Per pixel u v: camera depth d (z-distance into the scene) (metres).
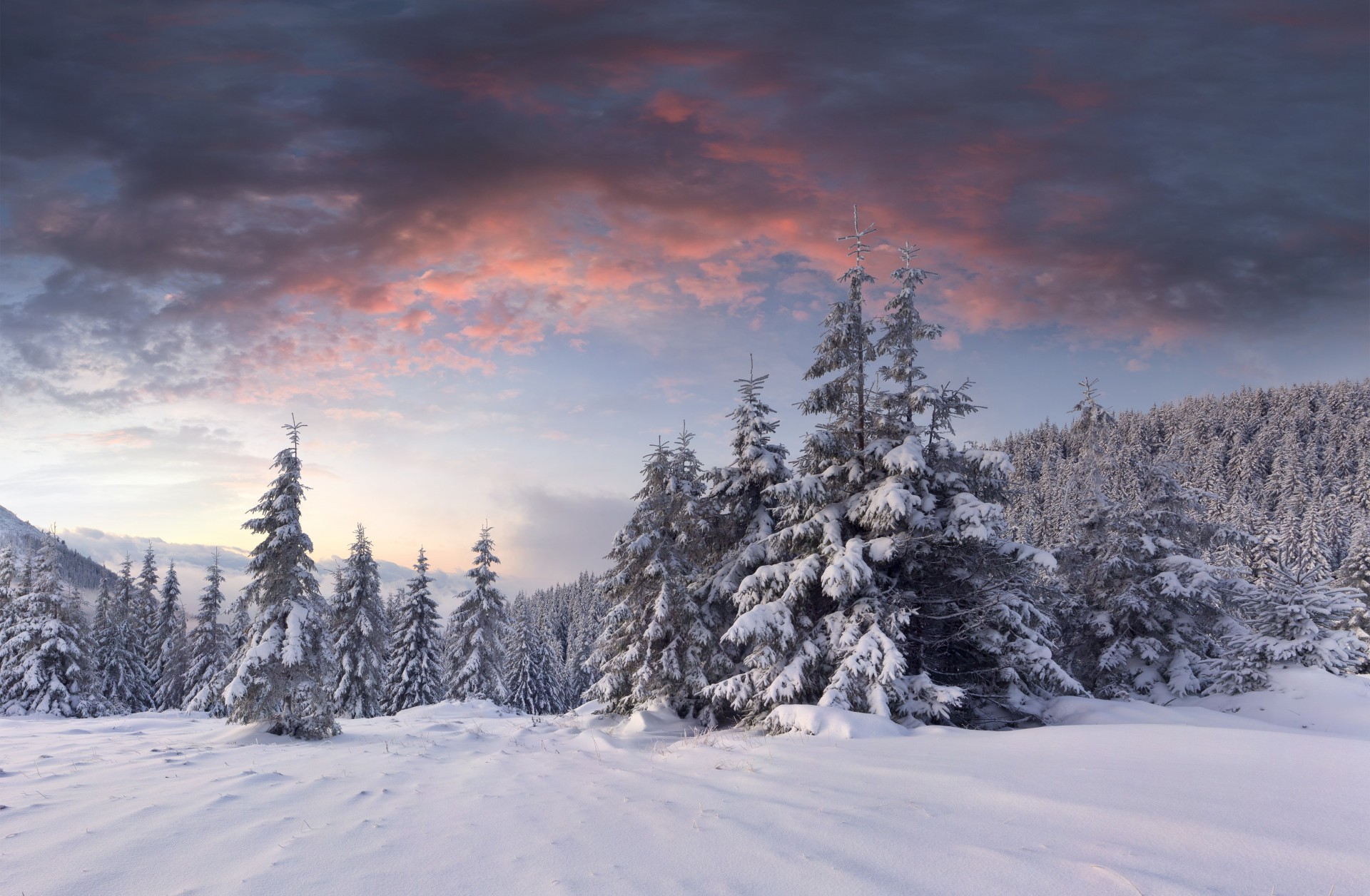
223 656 46.22
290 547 20.14
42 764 10.45
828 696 12.58
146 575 53.97
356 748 13.78
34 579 37.91
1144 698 20.39
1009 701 15.10
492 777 8.84
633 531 20.64
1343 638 18.72
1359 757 6.80
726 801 6.55
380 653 38.38
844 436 16.72
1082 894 3.83
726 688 14.87
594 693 20.25
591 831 5.65
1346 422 126.75
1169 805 5.50
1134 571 21.86
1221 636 21.56
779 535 16.00
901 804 6.05
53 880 4.69
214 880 4.63
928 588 16.08
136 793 7.61
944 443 16.11
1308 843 4.49
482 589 41.53
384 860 4.98
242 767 10.14
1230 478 109.19
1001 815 5.53
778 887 4.17
